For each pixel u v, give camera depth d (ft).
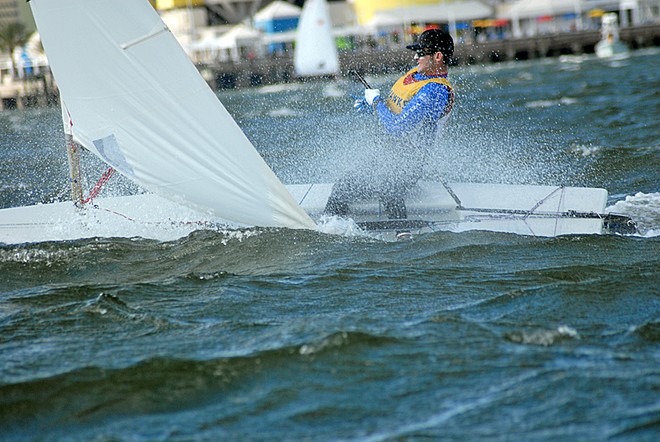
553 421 50.88
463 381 56.08
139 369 59.11
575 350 60.08
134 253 86.94
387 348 61.00
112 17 82.12
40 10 82.23
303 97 387.34
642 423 50.03
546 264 79.15
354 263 81.20
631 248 83.10
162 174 87.30
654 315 65.87
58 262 85.15
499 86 399.65
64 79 85.05
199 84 82.99
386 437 49.98
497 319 66.33
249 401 54.65
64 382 57.72
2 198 143.95
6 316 71.67
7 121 369.71
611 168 139.85
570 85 371.97
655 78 369.50
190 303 72.69
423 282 75.82
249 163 85.30
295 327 65.21
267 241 87.25
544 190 95.35
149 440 50.57
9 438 51.70
